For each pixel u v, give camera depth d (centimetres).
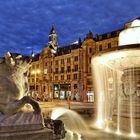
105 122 1093
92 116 1566
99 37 5566
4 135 372
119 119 1002
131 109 952
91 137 793
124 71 1010
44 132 409
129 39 979
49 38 8381
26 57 490
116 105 1062
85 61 5719
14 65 457
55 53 7300
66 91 6506
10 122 397
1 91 421
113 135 850
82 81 5784
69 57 6450
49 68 7300
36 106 439
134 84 960
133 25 1030
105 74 1227
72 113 1719
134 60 887
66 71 6538
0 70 437
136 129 910
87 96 5619
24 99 432
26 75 494
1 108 411
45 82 7431
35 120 421
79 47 6134
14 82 445
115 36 5003
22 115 421
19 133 388
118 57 909
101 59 1017
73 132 863
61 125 526
